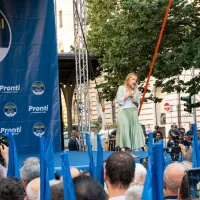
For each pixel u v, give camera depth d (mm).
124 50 23797
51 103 14594
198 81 23953
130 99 11461
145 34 22844
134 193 4539
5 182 4469
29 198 5043
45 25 14586
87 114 19312
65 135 33938
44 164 4559
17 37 14438
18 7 14453
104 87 29562
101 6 33406
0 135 13641
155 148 4176
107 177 4863
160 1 21562
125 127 11375
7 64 14359
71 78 26016
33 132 14461
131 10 22703
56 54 14633
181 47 21172
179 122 36625
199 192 3779
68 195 4066
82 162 11430
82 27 18891
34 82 14500
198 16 22797
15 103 14375
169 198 4914
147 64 23234
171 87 24609
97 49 31016
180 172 4863
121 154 4895
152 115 42156
